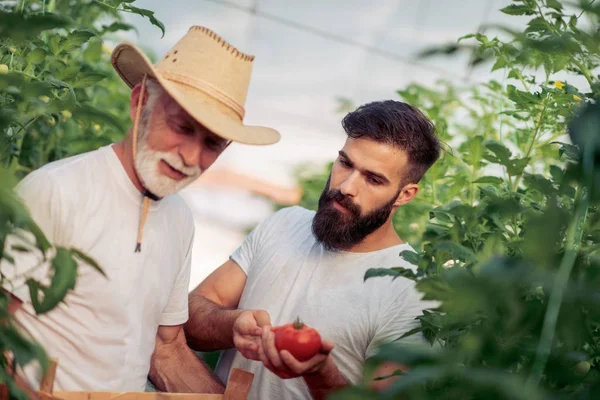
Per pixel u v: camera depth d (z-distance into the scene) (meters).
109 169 2.21
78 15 3.20
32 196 2.08
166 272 2.38
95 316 2.18
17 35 1.17
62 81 2.48
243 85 2.24
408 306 2.48
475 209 2.03
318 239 2.62
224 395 2.16
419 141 2.57
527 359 1.43
